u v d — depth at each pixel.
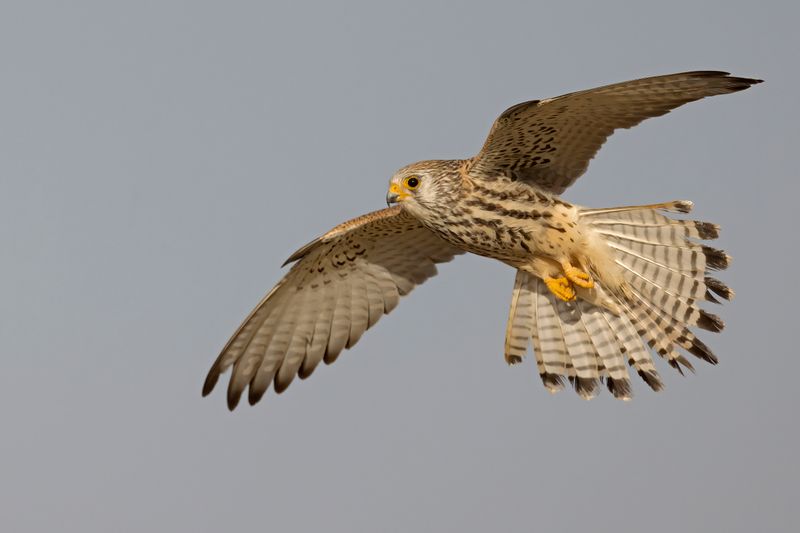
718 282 14.77
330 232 15.88
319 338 16.66
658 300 15.07
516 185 15.06
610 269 15.18
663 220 14.88
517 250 15.47
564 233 15.08
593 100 13.57
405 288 16.69
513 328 16.45
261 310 16.34
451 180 15.30
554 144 14.56
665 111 13.74
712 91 13.25
